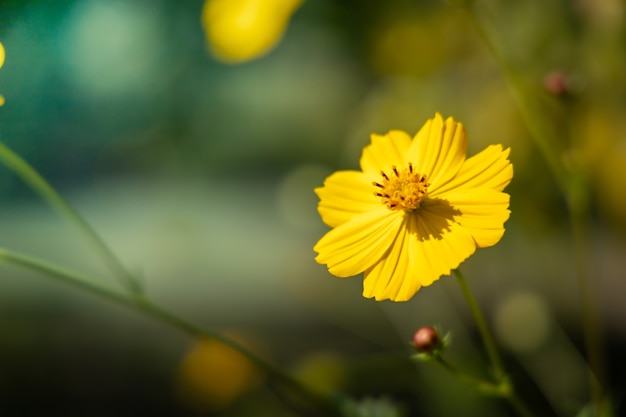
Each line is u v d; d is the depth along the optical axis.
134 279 0.42
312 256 0.67
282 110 0.86
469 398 0.51
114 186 0.95
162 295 0.80
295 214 0.69
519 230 0.60
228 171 0.94
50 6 0.61
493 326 0.61
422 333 0.39
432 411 0.54
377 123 0.66
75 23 0.65
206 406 0.56
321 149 0.85
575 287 0.63
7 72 0.60
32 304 0.79
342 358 0.65
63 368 0.69
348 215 0.39
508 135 0.58
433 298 0.60
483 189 0.38
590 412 0.42
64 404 0.65
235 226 0.93
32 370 0.69
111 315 0.78
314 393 0.43
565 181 0.45
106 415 0.63
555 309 0.63
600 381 0.44
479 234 0.37
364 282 0.38
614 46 0.56
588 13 0.56
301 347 0.69
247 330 0.72
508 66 0.46
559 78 0.46
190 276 0.83
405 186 0.38
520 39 0.58
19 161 0.42
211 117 0.82
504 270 0.63
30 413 0.64
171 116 0.79
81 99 0.70
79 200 0.93
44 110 0.68
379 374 0.54
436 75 0.64
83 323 0.76
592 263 0.63
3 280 0.84
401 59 0.66
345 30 0.75
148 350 0.72
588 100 0.55
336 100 0.83
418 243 0.38
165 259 0.78
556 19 0.57
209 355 0.56
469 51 0.61
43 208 0.97
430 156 0.39
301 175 0.70
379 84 0.74
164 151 0.81
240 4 0.53
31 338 0.73
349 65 0.79
